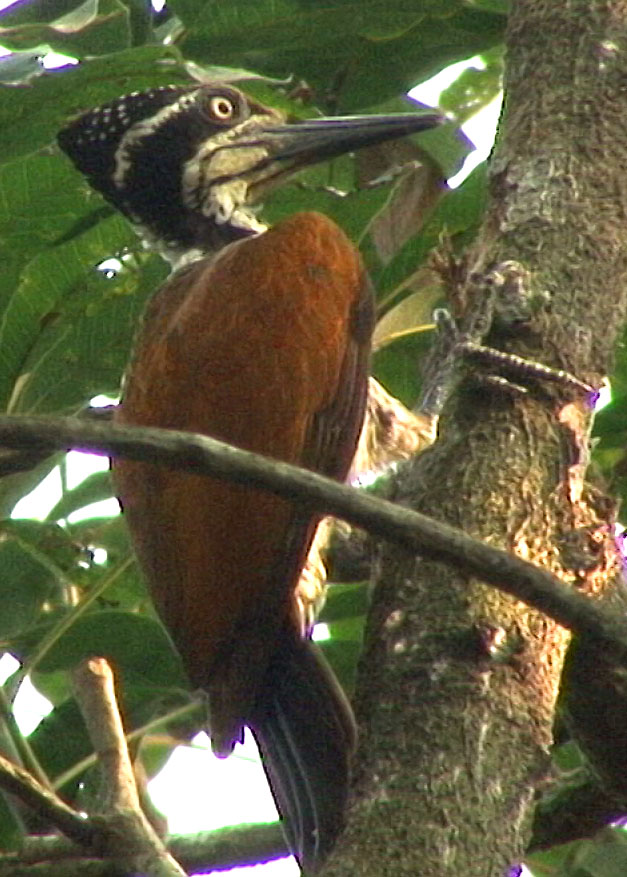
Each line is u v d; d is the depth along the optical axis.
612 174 7.89
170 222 11.62
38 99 9.81
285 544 8.13
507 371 7.34
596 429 10.09
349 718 7.89
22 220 10.41
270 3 10.30
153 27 11.30
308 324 8.98
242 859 9.25
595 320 7.57
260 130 11.68
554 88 8.12
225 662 7.98
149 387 8.90
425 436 10.59
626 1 8.31
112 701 8.52
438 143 11.48
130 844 7.87
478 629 6.79
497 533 6.99
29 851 8.39
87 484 10.70
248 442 8.59
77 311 10.14
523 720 6.71
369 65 10.90
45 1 11.07
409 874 6.28
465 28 10.62
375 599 7.10
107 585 9.66
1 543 9.63
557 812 8.32
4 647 10.05
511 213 7.82
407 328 10.34
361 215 10.53
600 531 7.25
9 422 5.90
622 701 7.92
